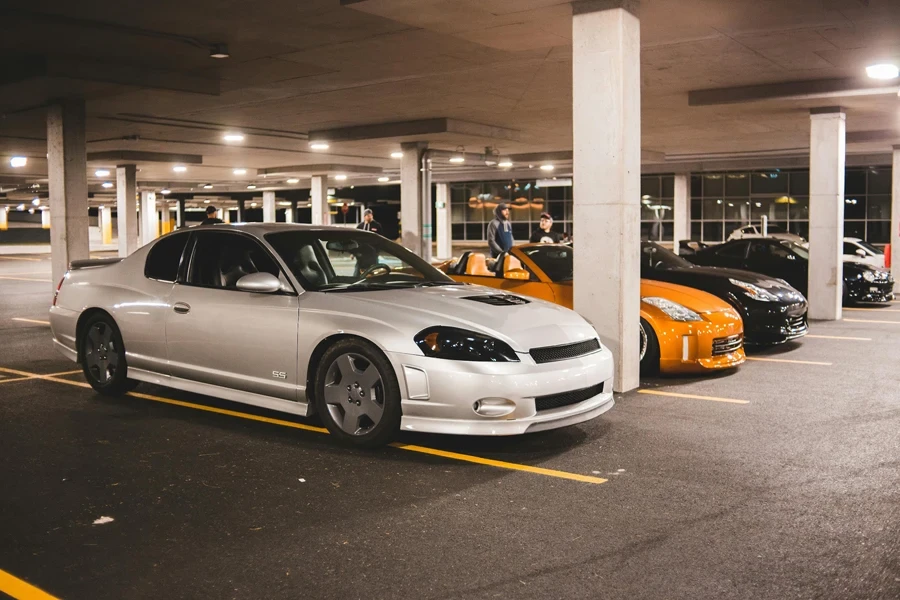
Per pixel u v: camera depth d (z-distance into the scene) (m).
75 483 4.75
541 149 24.77
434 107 16.39
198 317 6.18
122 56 11.17
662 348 8.00
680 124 17.94
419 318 5.26
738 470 4.97
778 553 3.68
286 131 20.11
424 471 4.97
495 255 12.27
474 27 8.13
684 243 20.70
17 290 19.75
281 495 4.54
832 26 9.10
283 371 5.70
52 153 13.75
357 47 10.73
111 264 7.22
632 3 7.43
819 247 13.79
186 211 79.62
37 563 3.62
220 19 9.27
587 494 4.53
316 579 3.45
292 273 5.88
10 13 8.86
